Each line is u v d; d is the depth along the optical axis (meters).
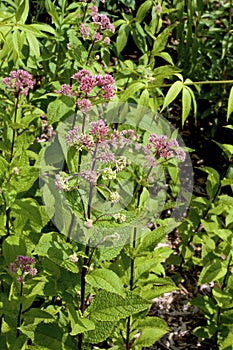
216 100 5.38
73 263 2.50
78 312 2.66
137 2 6.14
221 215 4.93
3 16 3.22
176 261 4.27
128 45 6.48
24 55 3.57
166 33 3.66
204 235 4.04
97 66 3.39
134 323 3.33
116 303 2.62
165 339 3.99
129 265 3.14
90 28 3.46
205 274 3.55
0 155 3.04
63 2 3.68
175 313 4.18
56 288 2.71
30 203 2.78
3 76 3.58
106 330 2.74
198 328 3.74
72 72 3.42
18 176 2.80
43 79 4.29
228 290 3.64
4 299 2.81
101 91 2.84
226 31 5.29
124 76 3.66
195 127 5.81
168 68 3.51
